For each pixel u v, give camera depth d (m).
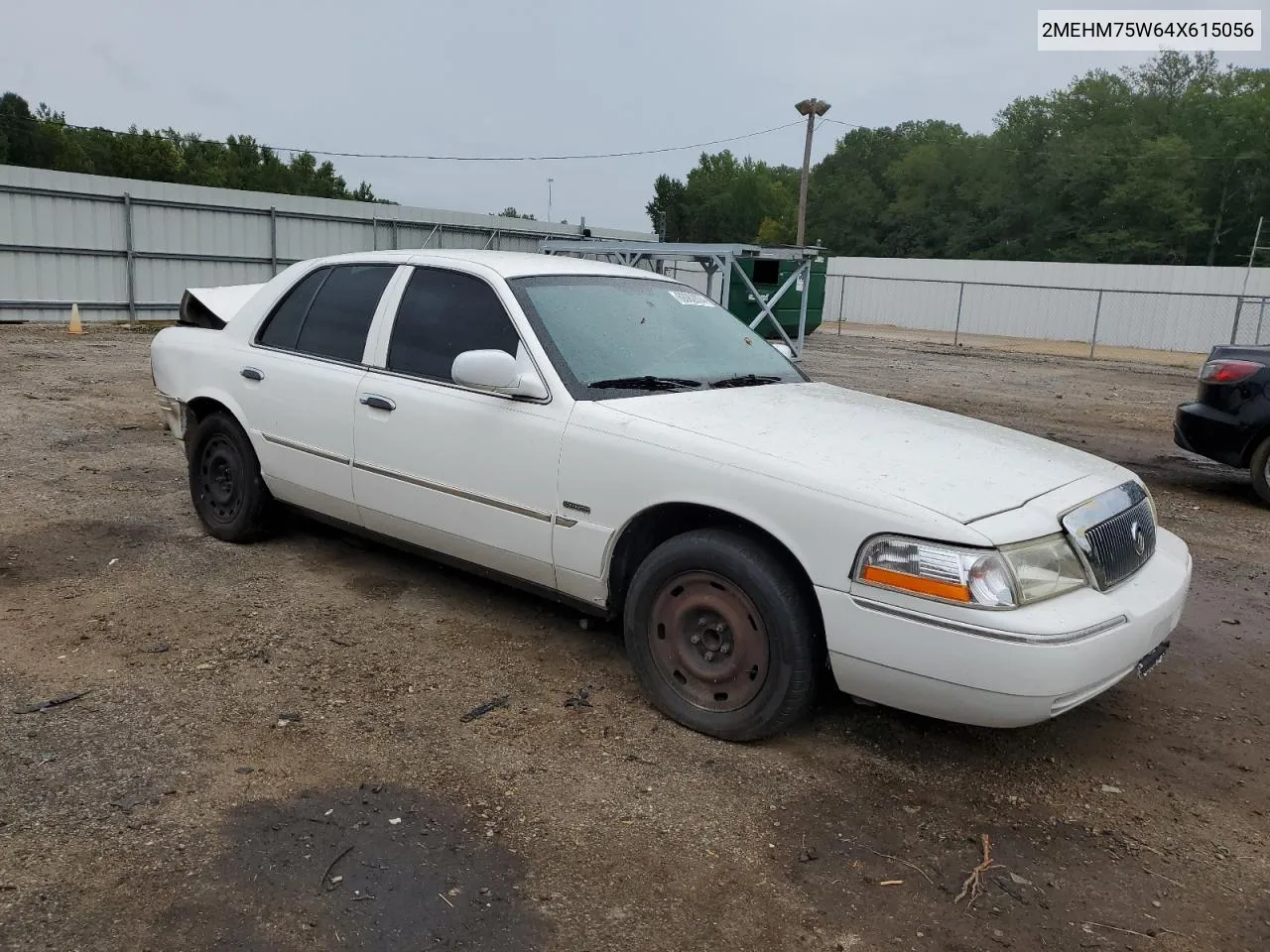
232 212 23.77
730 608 3.41
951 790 3.26
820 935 2.53
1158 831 3.10
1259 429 7.64
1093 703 4.00
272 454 5.00
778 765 3.37
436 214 28.73
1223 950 2.55
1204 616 5.14
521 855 2.80
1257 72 61.22
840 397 4.34
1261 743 3.73
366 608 4.62
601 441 3.66
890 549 3.04
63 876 2.61
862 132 87.12
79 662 3.93
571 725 3.58
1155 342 30.73
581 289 4.43
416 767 3.25
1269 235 56.28
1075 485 3.45
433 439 4.19
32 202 20.09
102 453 7.79
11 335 17.67
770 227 92.69
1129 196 57.38
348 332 4.72
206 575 4.97
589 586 3.80
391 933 2.45
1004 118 67.38
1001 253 64.50
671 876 2.74
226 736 3.39
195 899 2.54
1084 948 2.53
